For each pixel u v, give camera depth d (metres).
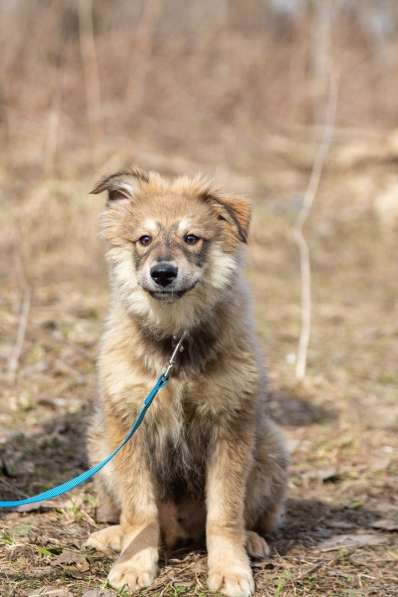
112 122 23.30
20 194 16.97
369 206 20.83
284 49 28.78
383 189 21.34
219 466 5.93
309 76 28.05
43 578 5.44
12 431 8.25
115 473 6.02
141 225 6.18
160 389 5.89
